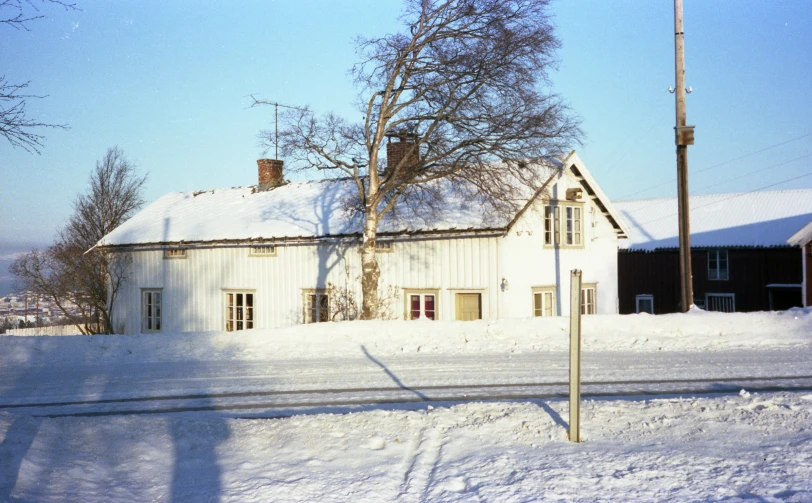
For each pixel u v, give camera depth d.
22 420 8.05
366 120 20.19
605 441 7.14
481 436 7.48
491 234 21.38
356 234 23.72
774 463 6.23
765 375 11.16
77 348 15.65
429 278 22.86
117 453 7.38
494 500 5.72
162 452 7.43
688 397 9.27
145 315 30.30
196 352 15.52
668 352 13.87
